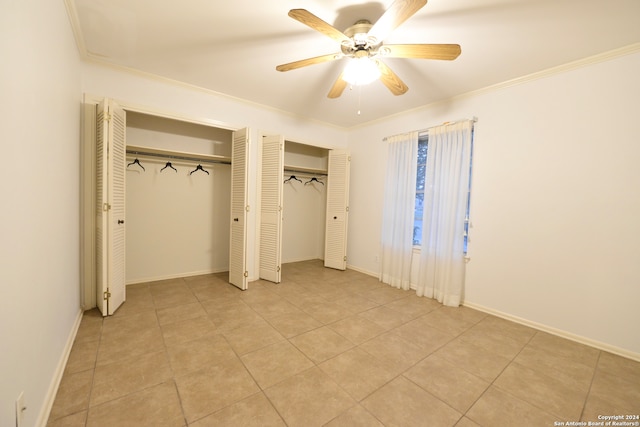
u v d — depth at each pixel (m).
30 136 1.18
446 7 1.68
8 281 0.96
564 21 1.79
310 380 1.69
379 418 1.41
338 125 4.43
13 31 1.00
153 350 1.95
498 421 1.41
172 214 3.55
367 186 4.24
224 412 1.41
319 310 2.78
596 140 2.22
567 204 2.37
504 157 2.73
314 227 5.19
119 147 2.52
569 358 2.03
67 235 1.91
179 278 3.61
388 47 1.75
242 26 1.98
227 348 2.01
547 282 2.47
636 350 2.04
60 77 1.66
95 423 1.31
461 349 2.12
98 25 1.98
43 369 1.33
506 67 2.42
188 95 3.01
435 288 3.21
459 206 2.98
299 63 1.95
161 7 1.79
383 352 2.04
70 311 2.01
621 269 2.12
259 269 3.76
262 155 3.66
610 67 2.15
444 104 3.22
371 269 4.16
